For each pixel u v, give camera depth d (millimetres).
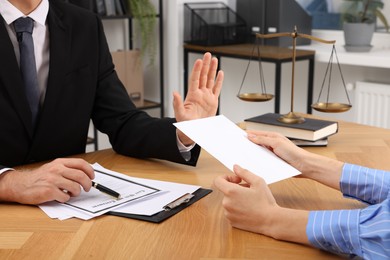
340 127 1908
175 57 3611
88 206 1179
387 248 929
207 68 1427
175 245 1007
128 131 1595
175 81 3650
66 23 1638
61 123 1606
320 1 3688
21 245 1007
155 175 1417
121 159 1573
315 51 3264
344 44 3531
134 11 3391
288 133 1683
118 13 3354
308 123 1715
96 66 1686
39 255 968
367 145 1680
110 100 1692
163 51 3650
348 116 3559
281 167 1220
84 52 1658
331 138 1766
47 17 1597
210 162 1540
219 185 1091
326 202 1227
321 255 979
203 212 1165
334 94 3604
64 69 1598
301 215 1021
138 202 1204
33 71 1545
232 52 3320
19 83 1499
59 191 1192
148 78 3771
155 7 3609
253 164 1200
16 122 1508
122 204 1184
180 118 1411
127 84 3451
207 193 1272
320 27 3734
